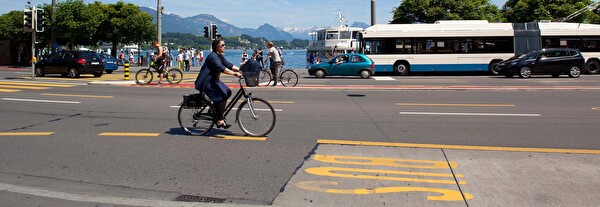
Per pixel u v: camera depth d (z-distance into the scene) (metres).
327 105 11.79
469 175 5.28
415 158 6.10
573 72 22.52
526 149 6.62
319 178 5.23
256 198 4.61
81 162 6.01
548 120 9.35
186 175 5.41
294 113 10.38
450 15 36.88
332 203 4.43
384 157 6.17
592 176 5.21
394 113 10.37
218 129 8.30
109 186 5.02
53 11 31.20
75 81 20.31
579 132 8.04
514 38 26.83
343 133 7.96
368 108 11.20
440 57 27.14
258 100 7.61
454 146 6.86
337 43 45.03
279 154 6.39
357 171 5.49
